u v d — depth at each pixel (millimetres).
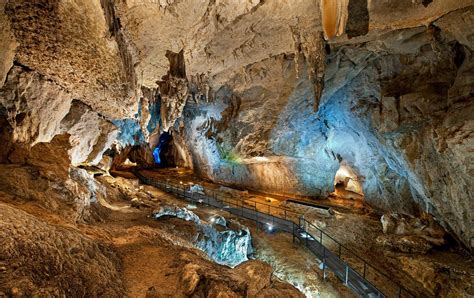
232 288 4258
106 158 17938
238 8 6766
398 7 6531
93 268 3990
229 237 10586
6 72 5309
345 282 8703
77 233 4730
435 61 9414
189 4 6059
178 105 9539
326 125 15188
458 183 8656
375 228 12625
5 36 4641
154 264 5391
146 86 10406
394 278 9609
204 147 20688
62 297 3096
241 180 20250
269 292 4516
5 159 6238
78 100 9195
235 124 15211
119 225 7957
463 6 6484
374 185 14648
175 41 7527
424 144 9742
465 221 8992
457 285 8359
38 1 4172
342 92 13016
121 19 5777
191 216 10562
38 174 6203
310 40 8211
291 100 13273
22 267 3064
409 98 10031
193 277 4344
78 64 6145
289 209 15391
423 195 10742
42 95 6914
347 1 5379
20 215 3896
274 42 9266
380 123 11367
